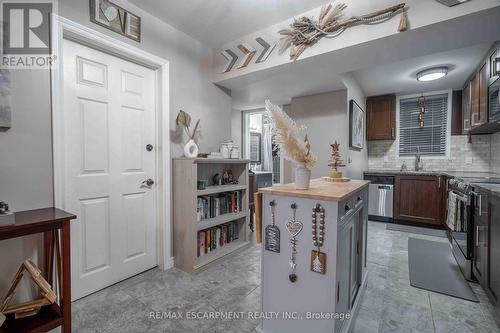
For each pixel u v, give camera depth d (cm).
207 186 274
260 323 150
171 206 241
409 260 259
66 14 166
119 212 209
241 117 520
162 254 236
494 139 366
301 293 131
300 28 222
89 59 187
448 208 291
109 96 200
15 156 146
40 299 138
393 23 178
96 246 193
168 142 237
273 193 137
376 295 192
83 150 184
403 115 456
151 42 221
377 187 414
